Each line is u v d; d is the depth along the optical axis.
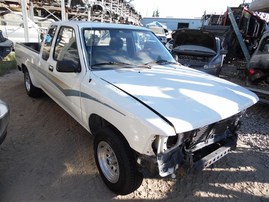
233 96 2.91
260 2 7.75
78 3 14.73
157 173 2.26
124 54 3.59
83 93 3.05
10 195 2.70
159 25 28.52
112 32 3.66
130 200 2.75
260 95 5.80
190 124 2.21
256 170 3.47
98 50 3.38
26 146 3.66
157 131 2.08
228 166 3.52
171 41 10.63
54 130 4.18
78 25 3.51
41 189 2.82
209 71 7.71
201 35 8.69
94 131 3.18
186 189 2.99
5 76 7.58
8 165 3.20
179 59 8.23
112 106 2.51
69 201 2.68
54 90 4.05
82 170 3.18
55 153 3.52
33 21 12.31
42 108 5.07
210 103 2.60
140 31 4.05
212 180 3.19
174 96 2.60
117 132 2.62
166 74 3.29
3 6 11.94
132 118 2.27
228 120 2.76
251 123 5.24
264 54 5.93
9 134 3.97
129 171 2.48
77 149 3.64
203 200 2.84
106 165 2.84
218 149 2.76
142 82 2.87
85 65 3.18
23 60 5.45
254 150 4.04
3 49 8.65
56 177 3.03
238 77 9.14
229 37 12.09
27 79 5.61
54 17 15.05
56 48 3.97
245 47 11.60
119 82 2.80
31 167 3.19
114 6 19.86
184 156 2.42
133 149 2.37
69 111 3.70
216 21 17.05
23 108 5.03
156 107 2.33
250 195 2.97
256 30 13.20
